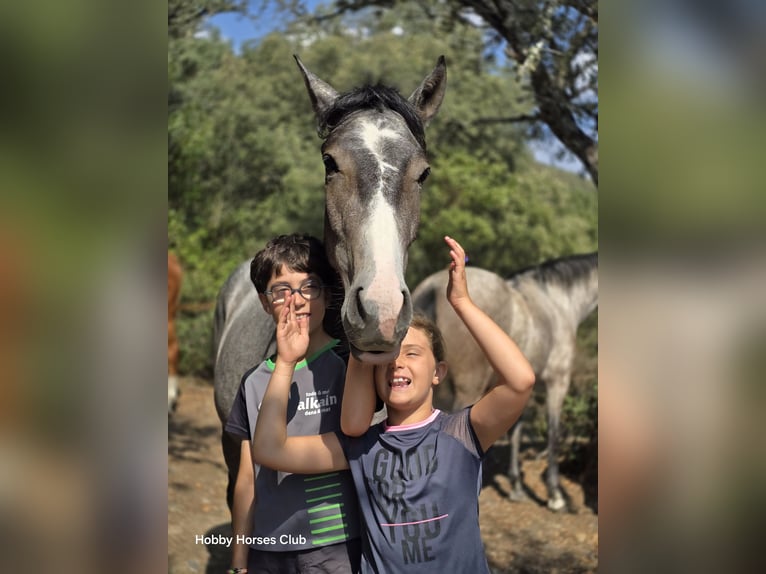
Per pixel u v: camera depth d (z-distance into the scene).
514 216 9.78
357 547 1.83
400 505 1.67
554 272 5.18
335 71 16.53
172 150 8.04
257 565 1.88
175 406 7.16
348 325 1.66
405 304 1.66
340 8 6.07
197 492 4.98
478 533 1.72
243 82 15.70
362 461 1.74
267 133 14.44
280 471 1.84
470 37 6.51
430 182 9.55
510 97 11.57
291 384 1.93
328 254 2.09
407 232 1.91
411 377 1.73
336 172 1.96
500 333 1.73
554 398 5.05
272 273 1.95
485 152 10.64
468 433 1.77
